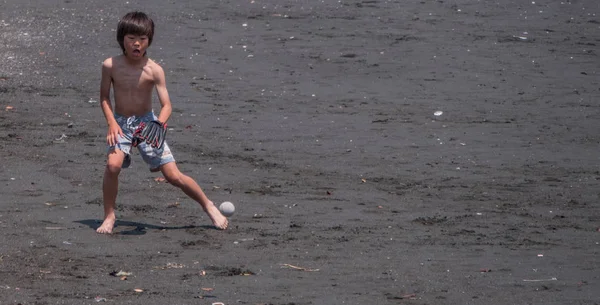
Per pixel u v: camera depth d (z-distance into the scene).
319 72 58.50
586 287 21.98
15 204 29.09
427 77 58.09
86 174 33.91
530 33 72.31
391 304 20.30
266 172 35.94
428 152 40.62
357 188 33.66
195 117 46.34
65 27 67.50
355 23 73.31
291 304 20.06
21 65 57.28
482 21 75.94
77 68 57.22
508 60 63.50
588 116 49.66
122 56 26.70
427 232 27.45
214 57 61.41
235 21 72.25
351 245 25.59
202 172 35.44
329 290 21.25
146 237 25.80
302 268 23.09
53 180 32.72
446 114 49.09
